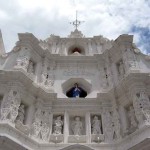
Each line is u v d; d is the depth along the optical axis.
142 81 22.83
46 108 24.17
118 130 21.86
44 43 31.48
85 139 22.14
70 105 24.69
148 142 18.16
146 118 20.08
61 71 28.34
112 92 24.20
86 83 27.38
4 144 18.27
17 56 25.88
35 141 20.88
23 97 23.02
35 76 25.95
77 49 33.12
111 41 31.61
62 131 23.22
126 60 25.38
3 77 22.98
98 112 24.34
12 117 20.44
